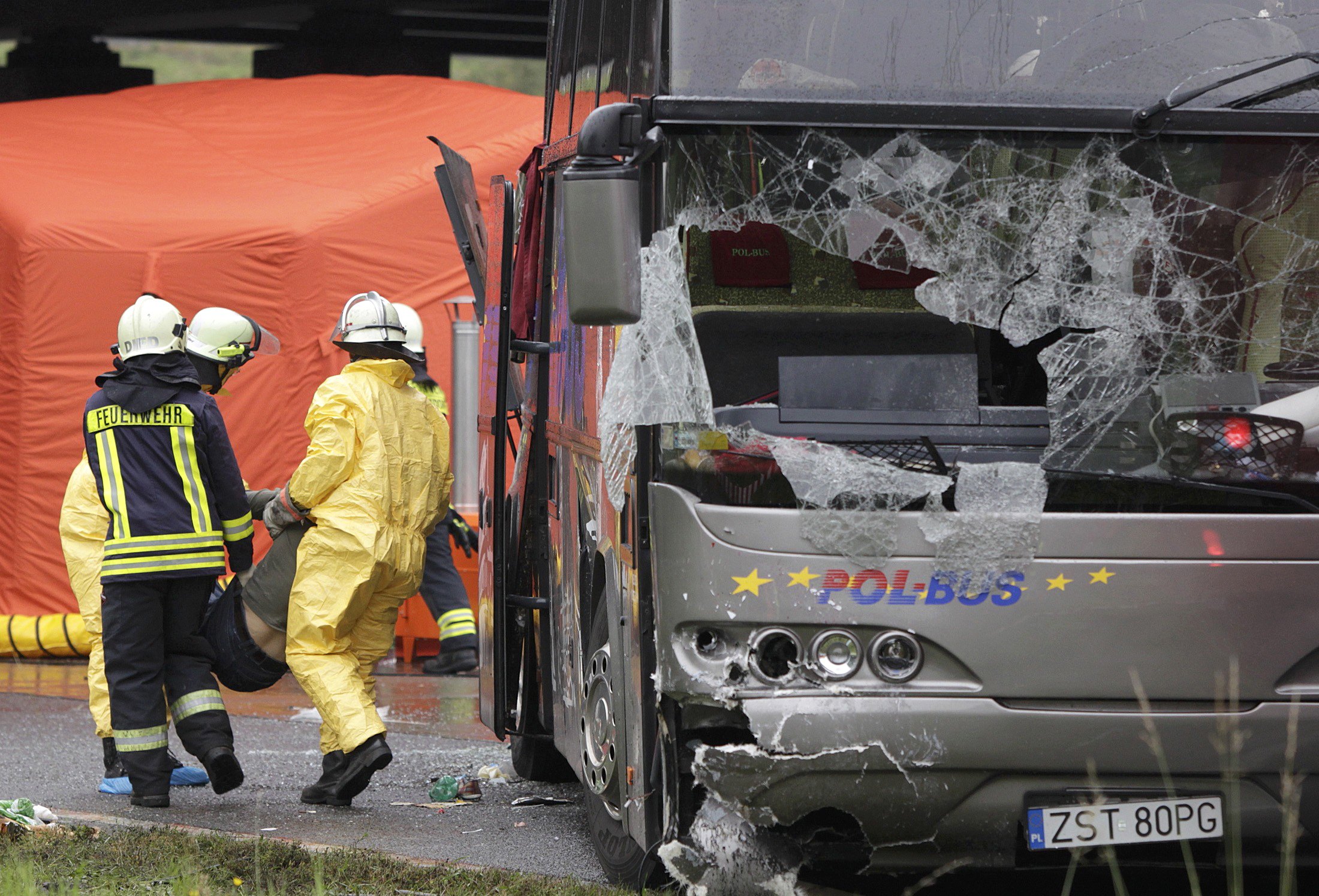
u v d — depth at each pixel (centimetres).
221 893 1777
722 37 1627
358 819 2308
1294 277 1678
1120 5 1669
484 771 2644
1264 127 1650
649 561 1616
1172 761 1573
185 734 2347
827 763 1548
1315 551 1591
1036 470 1591
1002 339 1859
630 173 1498
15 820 2089
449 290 4291
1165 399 1642
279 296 4091
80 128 4766
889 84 1642
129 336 2369
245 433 4047
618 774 1777
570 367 2041
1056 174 1658
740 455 1586
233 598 2402
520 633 2372
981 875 1945
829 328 1762
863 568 1555
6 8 6394
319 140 4734
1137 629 1569
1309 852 1616
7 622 3944
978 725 1552
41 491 3997
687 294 1605
